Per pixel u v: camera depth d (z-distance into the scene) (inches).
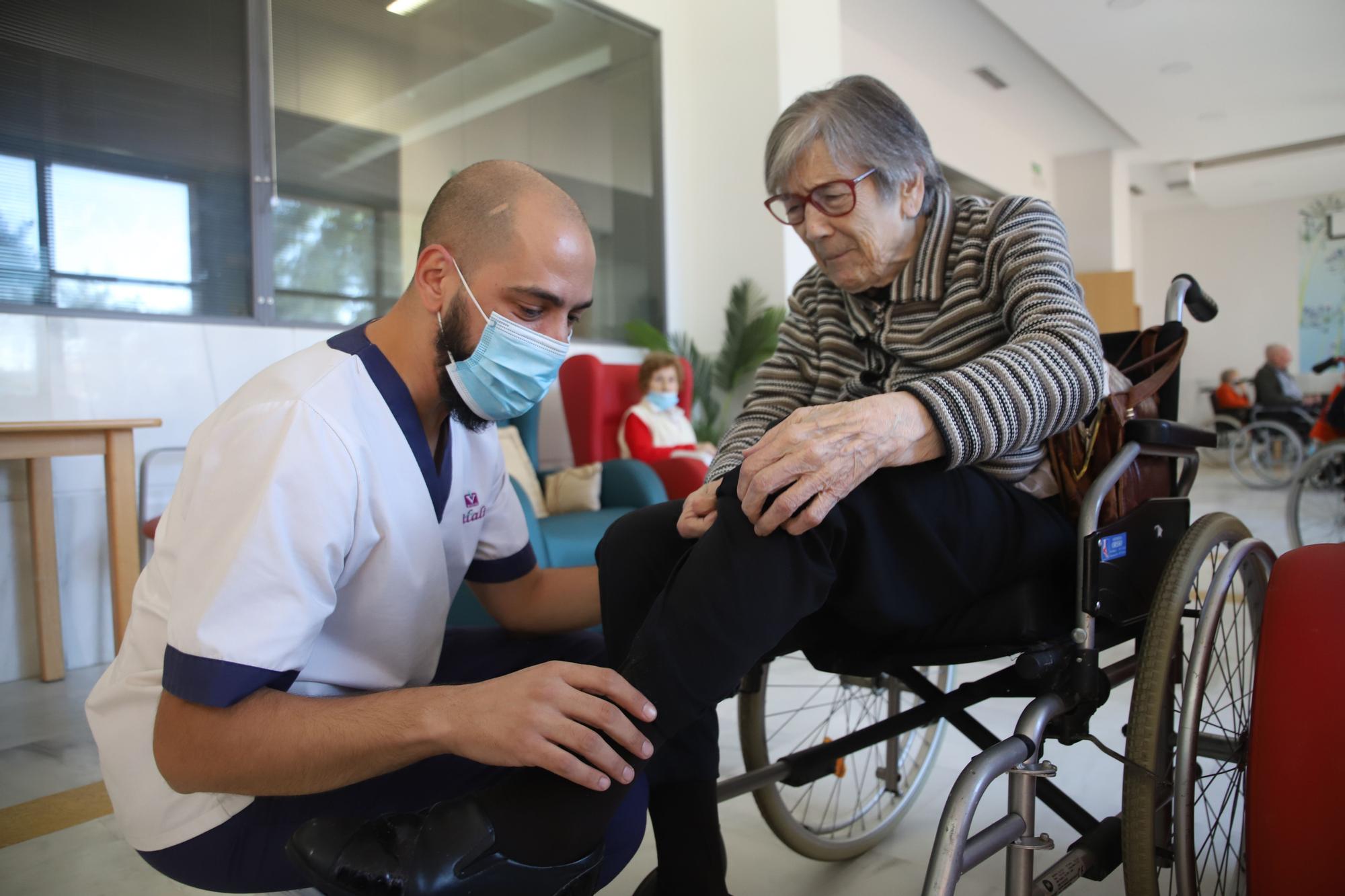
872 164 41.3
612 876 35.3
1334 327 456.1
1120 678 43.0
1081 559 36.6
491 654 43.6
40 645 100.2
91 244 108.6
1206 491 269.3
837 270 44.9
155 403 111.1
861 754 70.0
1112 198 371.9
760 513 29.8
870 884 52.4
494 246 32.9
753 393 53.1
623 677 28.9
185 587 28.6
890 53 267.9
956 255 43.3
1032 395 34.0
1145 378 48.1
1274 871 34.0
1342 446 137.0
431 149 145.3
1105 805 61.0
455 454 38.3
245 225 121.3
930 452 33.3
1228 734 44.8
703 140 186.5
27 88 104.2
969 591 35.4
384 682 35.8
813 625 40.9
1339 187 441.1
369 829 27.0
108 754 32.6
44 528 99.5
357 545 31.9
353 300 133.9
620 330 178.9
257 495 28.7
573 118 169.6
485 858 26.6
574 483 107.0
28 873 55.2
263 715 27.7
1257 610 45.4
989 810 62.0
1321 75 283.7
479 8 152.7
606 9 173.3
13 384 100.8
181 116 115.6
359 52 134.5
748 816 62.0
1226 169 405.7
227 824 31.5
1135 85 289.7
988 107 317.1
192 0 116.4
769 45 176.1
